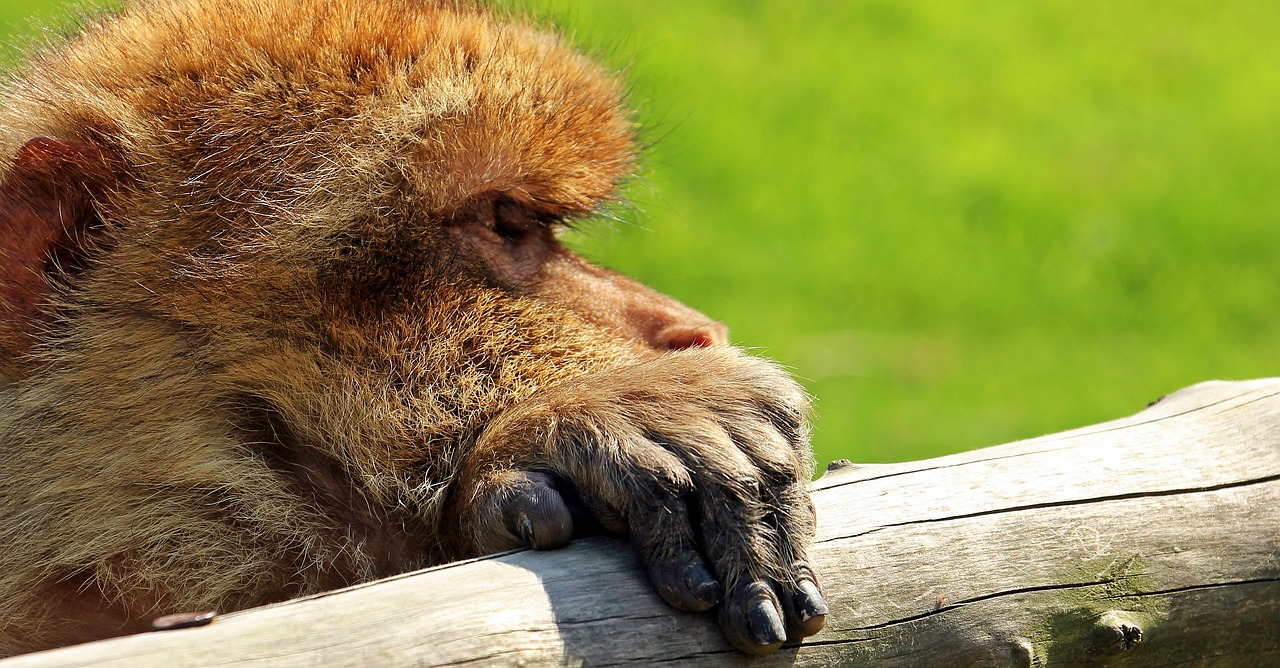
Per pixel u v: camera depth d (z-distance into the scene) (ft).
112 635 19.04
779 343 53.36
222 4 19.98
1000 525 17.76
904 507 17.76
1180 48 81.82
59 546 18.67
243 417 18.90
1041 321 56.85
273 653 14.30
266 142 18.71
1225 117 73.41
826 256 58.65
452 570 15.69
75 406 18.63
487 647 14.85
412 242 18.99
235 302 18.45
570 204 21.21
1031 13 85.61
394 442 18.57
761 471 16.38
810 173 64.85
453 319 19.02
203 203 18.51
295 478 19.04
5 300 18.54
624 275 21.76
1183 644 18.11
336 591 15.37
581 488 16.72
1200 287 59.67
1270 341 55.98
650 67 70.44
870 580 16.94
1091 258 60.85
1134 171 67.41
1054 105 73.46
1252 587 18.21
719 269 56.90
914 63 76.28
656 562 15.90
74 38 21.57
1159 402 21.18
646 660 15.58
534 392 18.83
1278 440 19.39
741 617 15.58
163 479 18.60
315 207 18.63
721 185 62.44
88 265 18.66
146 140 18.67
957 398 51.29
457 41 20.01
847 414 49.73
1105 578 17.76
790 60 74.69
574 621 15.49
